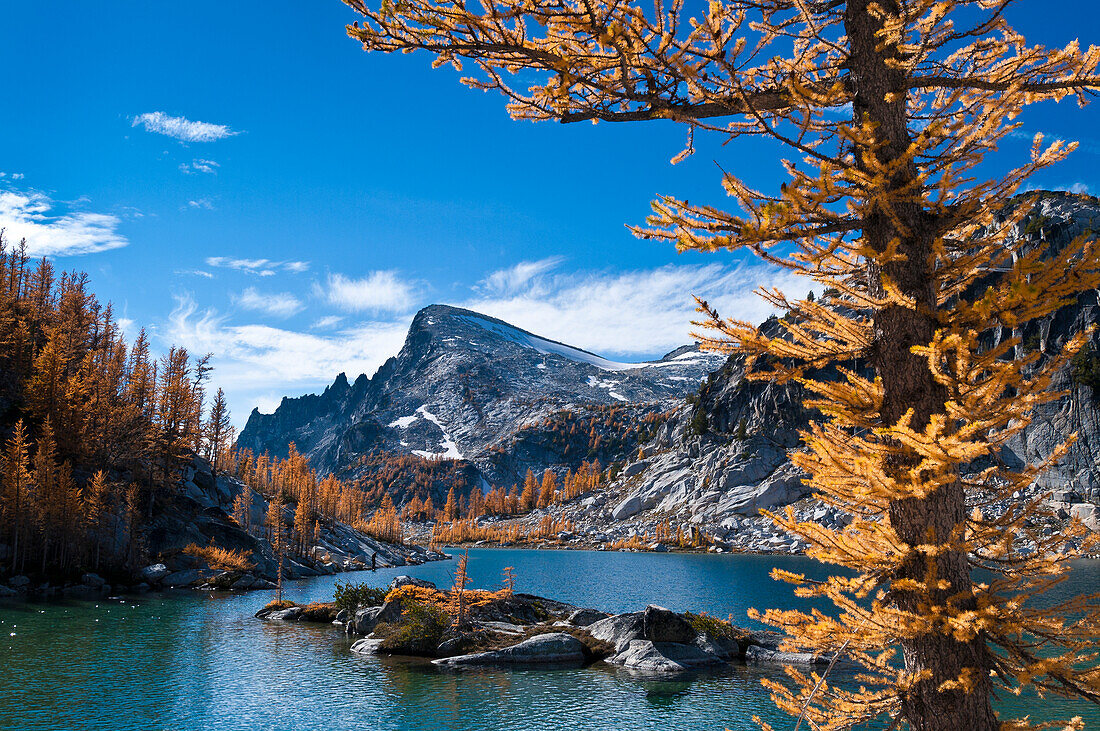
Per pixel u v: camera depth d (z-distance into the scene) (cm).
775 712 2380
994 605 562
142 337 10912
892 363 641
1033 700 2362
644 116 693
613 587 7175
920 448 511
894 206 651
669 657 3111
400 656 3288
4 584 5425
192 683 2719
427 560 13350
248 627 4078
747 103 626
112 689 2602
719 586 7288
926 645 607
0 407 7594
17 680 2702
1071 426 11988
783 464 17812
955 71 716
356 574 9088
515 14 639
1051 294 502
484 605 3856
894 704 626
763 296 651
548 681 2817
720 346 651
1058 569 575
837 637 608
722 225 627
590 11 605
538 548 18488
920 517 611
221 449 11681
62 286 11881
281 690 2638
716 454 19538
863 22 718
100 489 6588
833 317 634
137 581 6288
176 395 8831
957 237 674
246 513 10075
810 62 711
